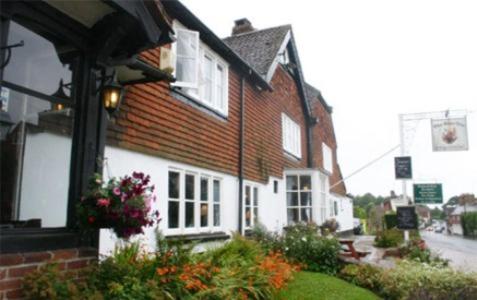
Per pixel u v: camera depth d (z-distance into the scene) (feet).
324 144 75.20
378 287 30.58
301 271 33.19
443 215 399.03
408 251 45.03
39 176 15.34
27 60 14.90
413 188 56.90
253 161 40.96
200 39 31.68
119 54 17.53
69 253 15.29
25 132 15.02
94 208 15.33
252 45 51.60
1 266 13.01
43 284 13.37
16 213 14.55
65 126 16.20
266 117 45.68
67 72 16.21
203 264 20.56
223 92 35.76
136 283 16.08
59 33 15.55
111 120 21.66
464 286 27.48
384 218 92.07
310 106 64.49
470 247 94.84
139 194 15.83
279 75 51.72
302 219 49.96
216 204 33.60
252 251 27.91
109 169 21.35
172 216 27.17
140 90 24.14
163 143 25.98
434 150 54.19
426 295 27.73
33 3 14.29
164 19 16.53
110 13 15.72
